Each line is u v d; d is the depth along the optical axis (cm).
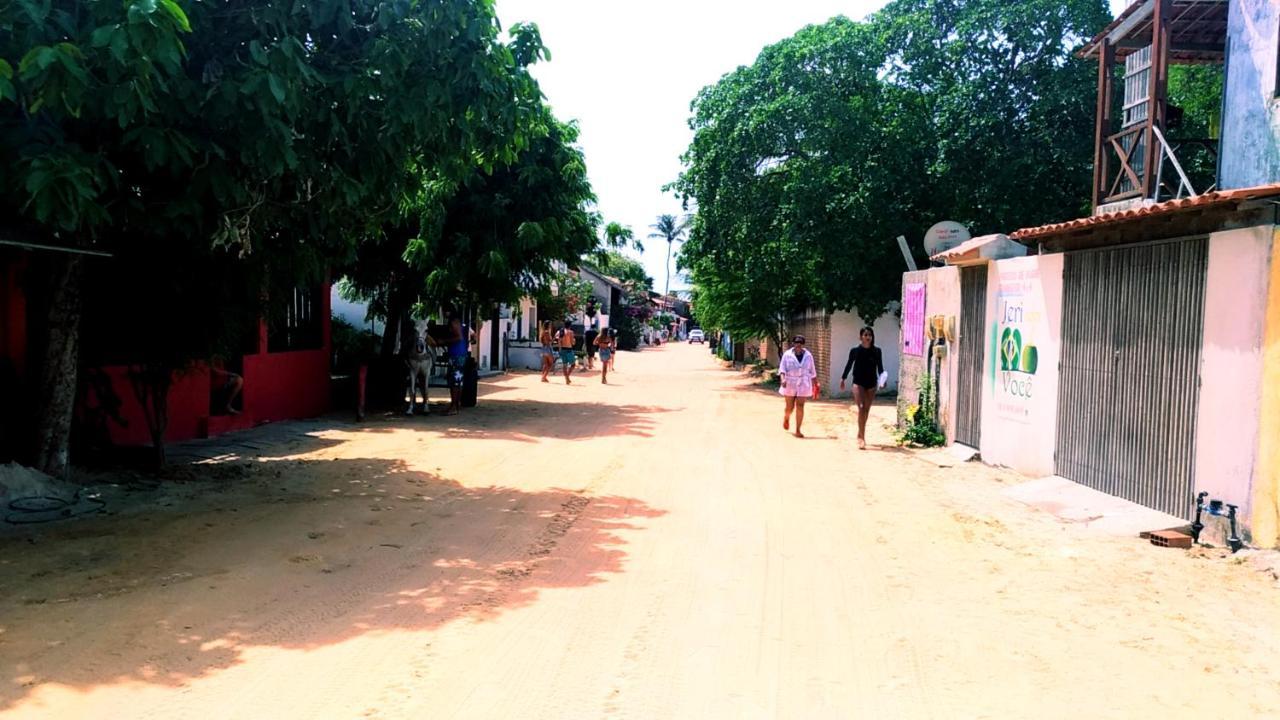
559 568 645
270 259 954
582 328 4409
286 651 473
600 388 2566
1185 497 757
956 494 962
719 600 575
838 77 2014
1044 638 511
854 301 2083
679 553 694
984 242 1155
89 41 589
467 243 1644
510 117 876
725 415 1809
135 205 718
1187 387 757
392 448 1240
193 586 575
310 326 1630
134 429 1141
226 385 1336
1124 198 1235
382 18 775
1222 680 452
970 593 598
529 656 473
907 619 543
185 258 886
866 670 462
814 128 1994
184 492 878
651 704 417
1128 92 1389
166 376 954
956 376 1270
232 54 731
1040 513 866
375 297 2045
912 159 1978
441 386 2412
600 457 1197
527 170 1670
